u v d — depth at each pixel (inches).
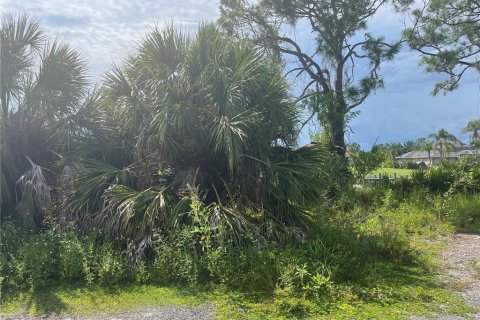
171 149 299.0
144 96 301.6
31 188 294.8
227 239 247.0
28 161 332.2
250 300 209.0
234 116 287.1
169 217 264.7
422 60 876.0
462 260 290.2
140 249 249.8
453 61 798.5
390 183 588.7
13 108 340.5
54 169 335.6
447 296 215.6
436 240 354.9
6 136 324.2
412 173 629.6
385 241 288.8
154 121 285.4
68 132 329.7
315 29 708.7
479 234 380.8
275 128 311.0
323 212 336.8
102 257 243.0
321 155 334.3
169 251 237.9
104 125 338.0
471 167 642.8
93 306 206.1
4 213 311.4
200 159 307.6
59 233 268.5
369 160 558.3
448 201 459.2
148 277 234.7
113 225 269.7
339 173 503.8
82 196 288.4
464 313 194.1
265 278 221.5
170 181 307.4
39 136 341.1
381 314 191.9
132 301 211.0
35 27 350.0
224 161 308.0
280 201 295.6
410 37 789.9
